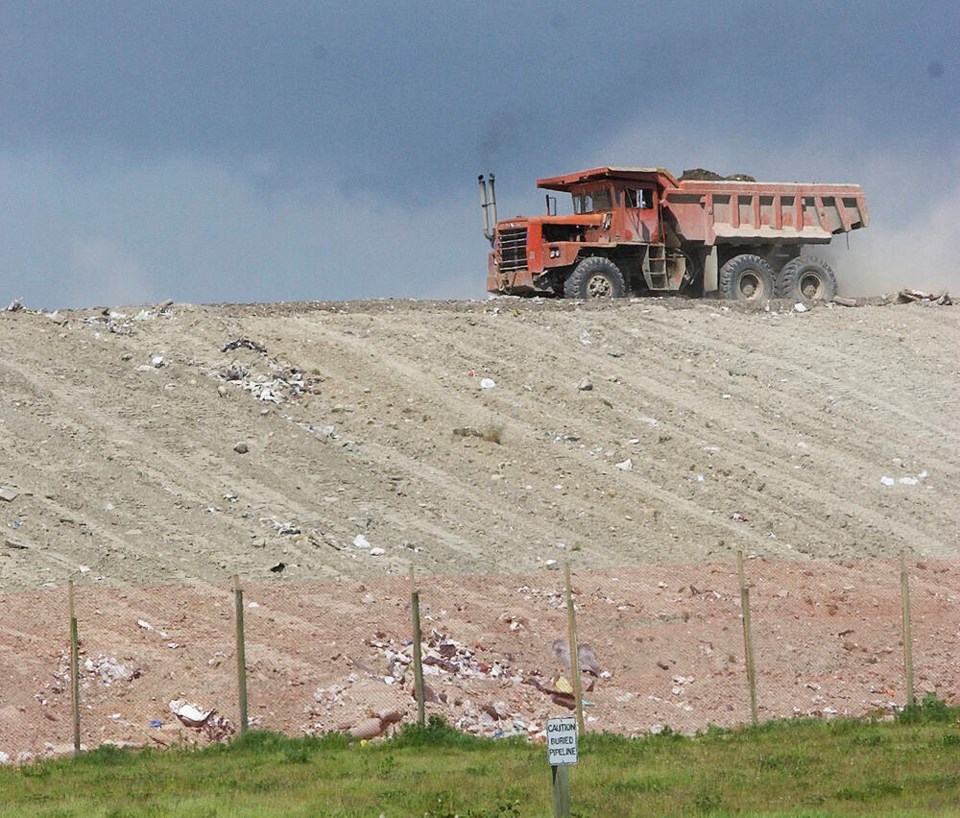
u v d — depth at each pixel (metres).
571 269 141.50
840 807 52.22
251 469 95.00
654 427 112.31
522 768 59.72
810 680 77.38
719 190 147.50
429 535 89.19
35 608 72.19
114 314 120.38
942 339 138.62
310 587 77.81
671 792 55.12
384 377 113.81
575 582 82.62
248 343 115.19
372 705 69.12
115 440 95.62
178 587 76.62
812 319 140.75
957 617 86.31
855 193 155.62
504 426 108.00
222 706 68.31
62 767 61.41
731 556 91.31
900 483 109.50
